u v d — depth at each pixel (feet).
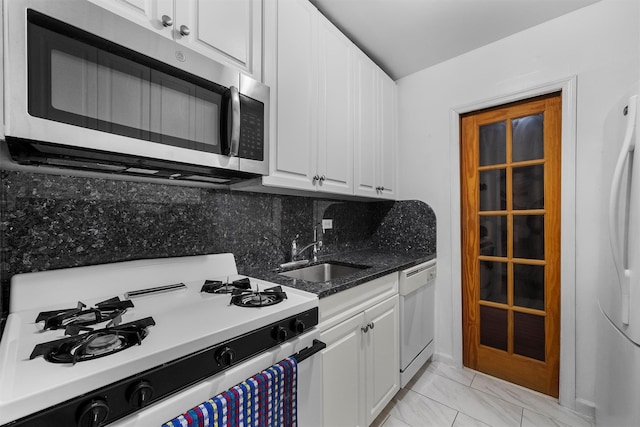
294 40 4.69
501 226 6.53
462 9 5.43
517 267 6.31
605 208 4.51
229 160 3.60
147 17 3.02
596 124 5.23
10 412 1.51
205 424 2.17
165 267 3.95
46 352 2.03
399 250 7.92
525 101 6.17
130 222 3.81
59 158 2.72
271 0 4.33
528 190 6.17
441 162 7.27
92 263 3.48
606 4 5.16
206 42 3.51
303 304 3.28
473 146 6.88
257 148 3.96
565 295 5.54
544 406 5.57
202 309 3.00
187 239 4.39
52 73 2.31
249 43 4.03
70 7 2.40
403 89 7.94
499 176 6.56
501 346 6.50
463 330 7.02
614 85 5.08
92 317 2.77
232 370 2.52
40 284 3.03
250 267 5.25
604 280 4.48
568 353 5.49
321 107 5.25
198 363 2.27
